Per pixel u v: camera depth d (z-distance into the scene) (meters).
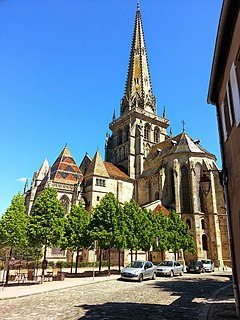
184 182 63.84
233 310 14.21
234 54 11.36
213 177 62.56
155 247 46.22
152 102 91.94
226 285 27.42
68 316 12.84
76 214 38.78
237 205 12.44
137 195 74.56
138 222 41.78
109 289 23.69
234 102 11.55
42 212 29.11
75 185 64.06
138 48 96.62
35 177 75.81
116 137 90.50
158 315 13.33
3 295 18.97
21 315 13.02
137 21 100.44
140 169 78.31
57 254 55.12
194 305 16.34
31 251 29.67
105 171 70.88
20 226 29.55
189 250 52.25
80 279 31.89
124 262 54.25
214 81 15.20
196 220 59.06
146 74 94.31
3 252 30.31
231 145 13.08
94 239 36.19
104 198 39.50
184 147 67.25
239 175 11.78
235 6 10.61
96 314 13.36
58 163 70.81
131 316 13.02
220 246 57.78
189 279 33.84
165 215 53.78
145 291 22.52
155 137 89.06
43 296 19.69
